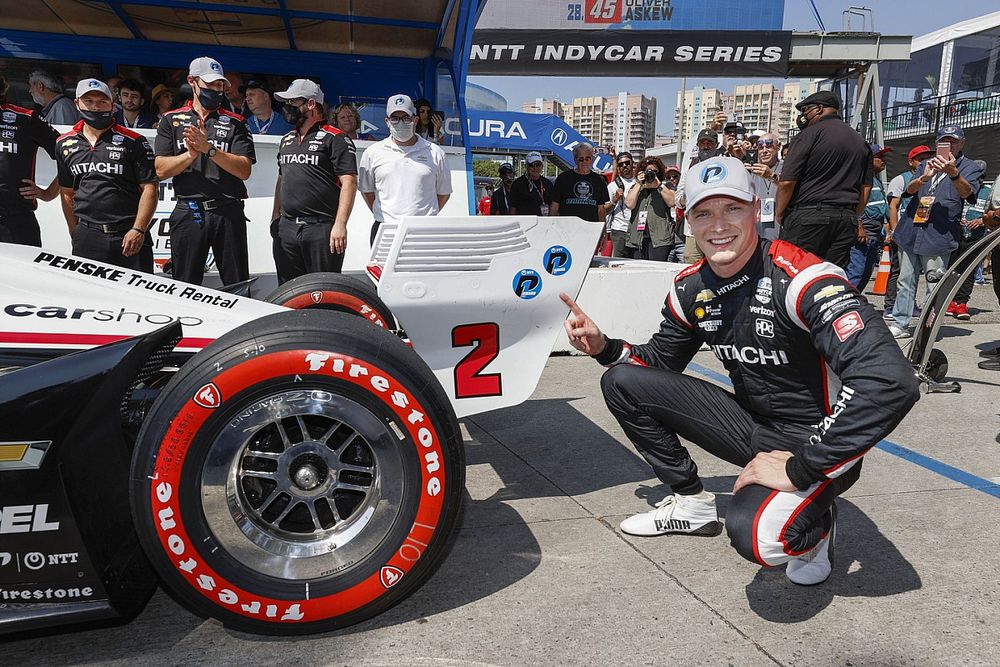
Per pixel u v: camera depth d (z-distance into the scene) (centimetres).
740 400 212
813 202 439
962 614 188
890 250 732
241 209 418
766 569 211
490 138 1548
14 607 166
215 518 166
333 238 395
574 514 251
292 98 387
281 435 172
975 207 621
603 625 182
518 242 225
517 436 339
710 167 181
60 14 628
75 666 167
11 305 204
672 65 1084
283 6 614
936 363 426
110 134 373
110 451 177
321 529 177
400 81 741
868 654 170
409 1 612
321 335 166
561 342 517
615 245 865
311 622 172
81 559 167
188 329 220
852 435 161
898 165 1775
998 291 532
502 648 172
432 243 217
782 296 181
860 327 166
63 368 167
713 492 276
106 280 228
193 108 399
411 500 172
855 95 1147
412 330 222
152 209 391
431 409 171
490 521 245
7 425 160
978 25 1572
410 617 186
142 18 639
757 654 170
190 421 160
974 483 282
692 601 193
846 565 215
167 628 183
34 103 654
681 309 209
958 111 1582
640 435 224
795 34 1070
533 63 1084
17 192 386
